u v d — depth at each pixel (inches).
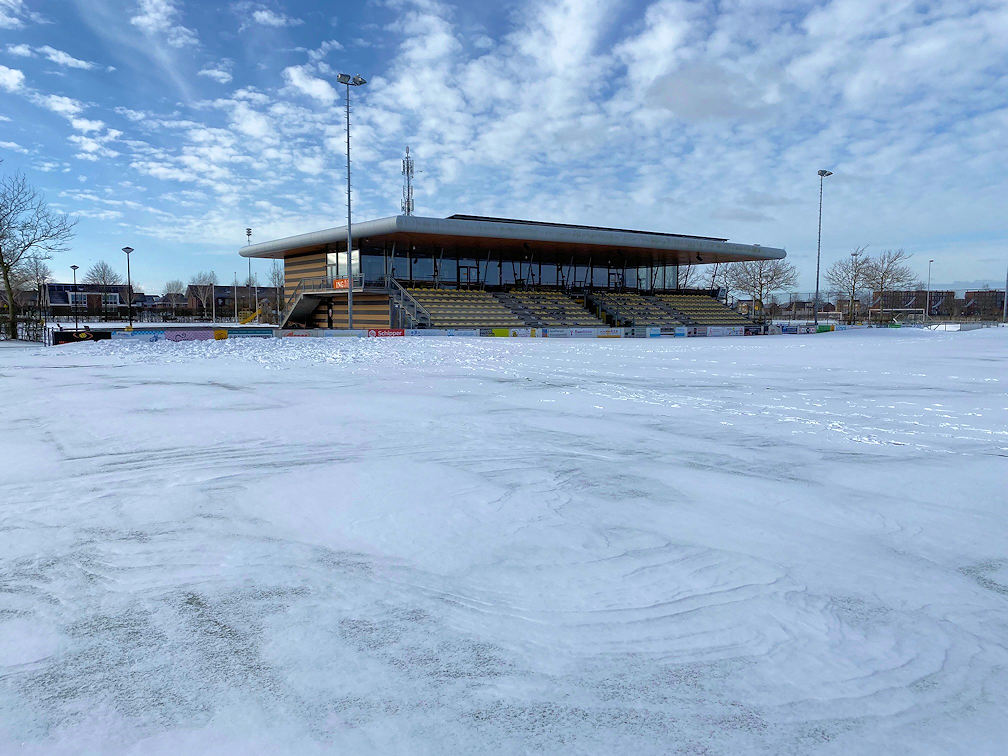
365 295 1701.5
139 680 102.4
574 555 156.0
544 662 107.5
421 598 132.1
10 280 1715.1
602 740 87.0
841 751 84.7
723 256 1971.0
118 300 3978.8
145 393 465.4
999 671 105.2
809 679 102.5
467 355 871.1
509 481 225.0
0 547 161.9
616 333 1619.1
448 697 97.3
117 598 132.5
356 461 254.5
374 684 100.7
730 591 135.9
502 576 143.5
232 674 103.9
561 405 409.1
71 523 180.4
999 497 206.7
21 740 87.4
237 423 339.6
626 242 1665.8
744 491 213.3
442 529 174.7
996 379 576.7
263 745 85.9
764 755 83.9
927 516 187.3
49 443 288.8
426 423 341.1
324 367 687.1
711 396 457.7
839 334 1851.6
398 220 1376.7
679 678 102.8
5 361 772.6
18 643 114.2
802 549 160.7
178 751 84.9
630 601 130.8
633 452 273.1
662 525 178.7
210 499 202.7
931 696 97.9
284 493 209.2
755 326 1886.1
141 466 246.5
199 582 140.3
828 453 272.1
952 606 129.4
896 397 455.8
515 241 1585.9
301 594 134.1
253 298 3971.5
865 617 124.2
